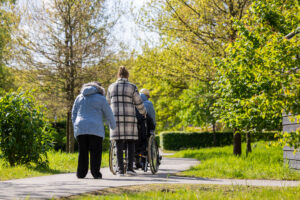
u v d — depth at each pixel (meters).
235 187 5.75
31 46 18.19
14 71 18.61
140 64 16.44
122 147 7.52
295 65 5.87
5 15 18.73
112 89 7.63
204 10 14.73
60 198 4.59
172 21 15.13
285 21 8.93
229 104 11.09
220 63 10.44
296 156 8.60
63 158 11.26
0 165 9.08
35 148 8.83
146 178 6.99
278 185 6.27
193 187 5.70
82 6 18.70
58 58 18.30
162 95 24.47
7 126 8.78
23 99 9.05
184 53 15.52
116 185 5.76
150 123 8.59
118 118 7.48
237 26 9.70
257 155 12.97
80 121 6.82
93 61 18.92
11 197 4.52
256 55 6.53
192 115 25.45
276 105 5.67
